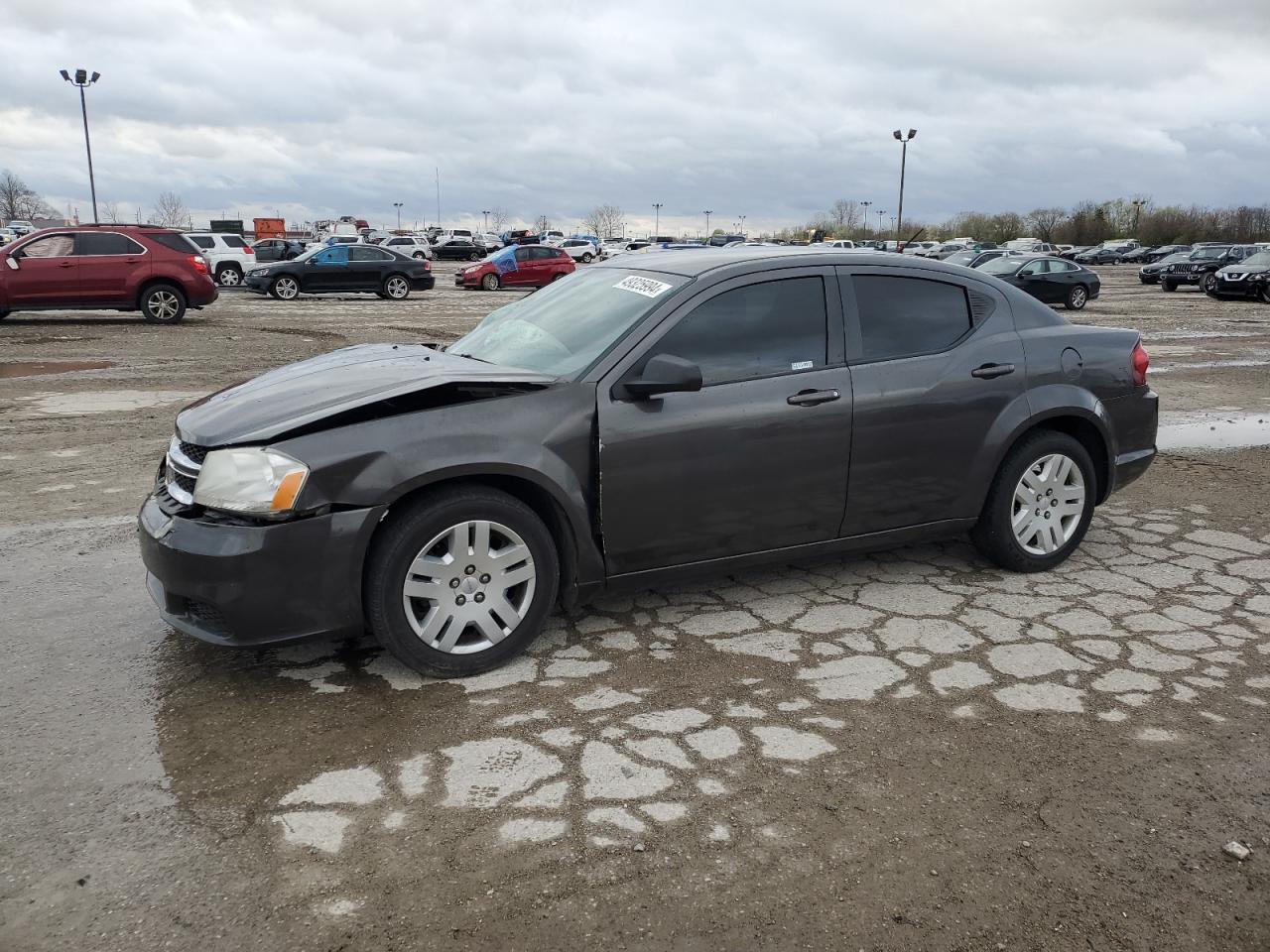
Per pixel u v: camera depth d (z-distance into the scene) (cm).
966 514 451
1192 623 414
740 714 330
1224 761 304
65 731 316
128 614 415
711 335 390
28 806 274
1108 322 2006
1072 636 399
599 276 446
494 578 354
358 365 399
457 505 341
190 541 325
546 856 253
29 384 1043
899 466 425
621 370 371
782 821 269
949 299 448
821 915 232
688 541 388
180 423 364
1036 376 455
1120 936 228
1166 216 9300
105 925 227
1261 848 261
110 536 521
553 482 354
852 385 410
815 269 417
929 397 426
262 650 379
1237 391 1101
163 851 255
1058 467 467
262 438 327
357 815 271
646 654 378
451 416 345
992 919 232
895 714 331
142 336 1505
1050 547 473
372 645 385
